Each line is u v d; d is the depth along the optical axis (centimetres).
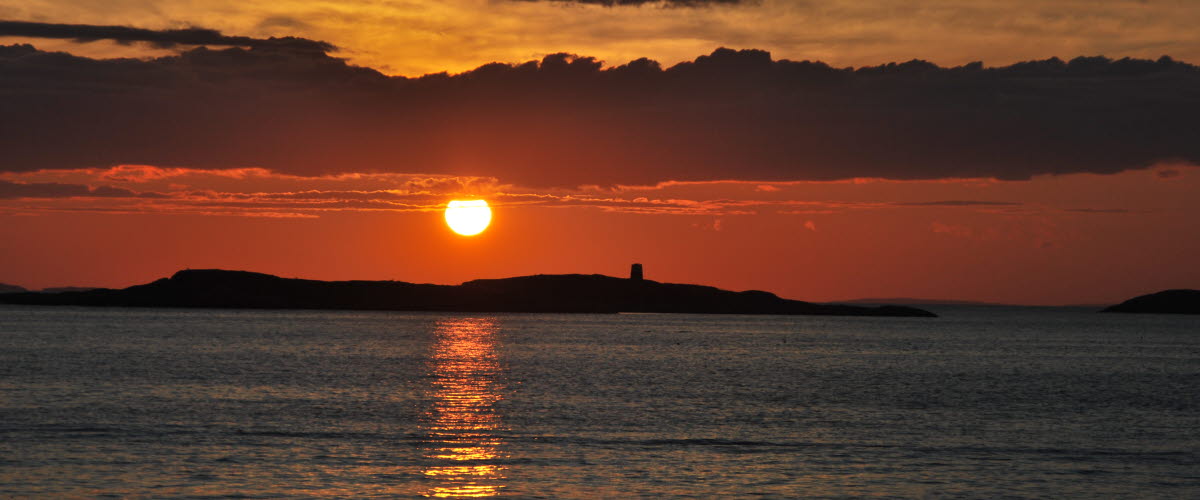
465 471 4422
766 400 7519
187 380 8538
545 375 9750
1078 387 9144
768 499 4003
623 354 13850
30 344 14062
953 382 9569
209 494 3916
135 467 4366
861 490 4172
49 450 4716
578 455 4853
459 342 16738
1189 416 6769
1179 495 4153
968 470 4594
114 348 13262
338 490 4022
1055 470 4616
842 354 14588
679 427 5888
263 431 5431
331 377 9112
